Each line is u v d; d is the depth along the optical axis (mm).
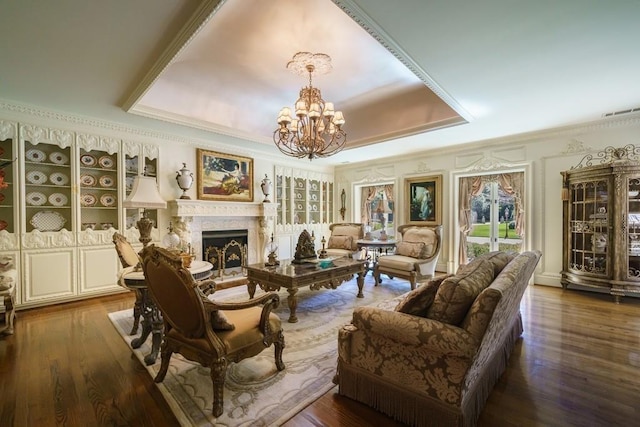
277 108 4543
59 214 3992
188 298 1719
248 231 5926
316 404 1832
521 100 3389
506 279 1628
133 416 1707
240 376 2121
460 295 1551
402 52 2398
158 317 2428
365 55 2955
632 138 4008
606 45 2299
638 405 1804
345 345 1885
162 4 1904
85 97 3363
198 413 1727
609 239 3861
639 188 3797
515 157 4969
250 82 3633
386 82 3590
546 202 4691
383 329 1660
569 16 1960
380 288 4609
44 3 1861
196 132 4656
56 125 3787
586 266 4125
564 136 4516
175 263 1681
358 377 1850
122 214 4289
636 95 3250
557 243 4602
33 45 2342
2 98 3367
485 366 1813
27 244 3607
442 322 1574
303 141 3355
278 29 2518
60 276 3814
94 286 4055
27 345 2615
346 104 4281
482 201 5629
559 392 1938
